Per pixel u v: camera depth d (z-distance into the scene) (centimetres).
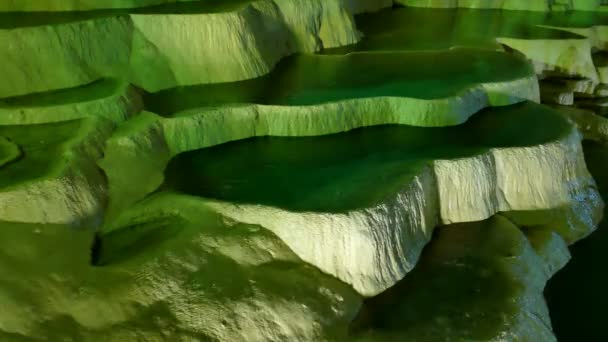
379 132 1043
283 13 1341
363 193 789
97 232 784
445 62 1286
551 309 818
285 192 820
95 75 1067
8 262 696
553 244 898
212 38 1147
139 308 661
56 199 761
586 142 1322
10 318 640
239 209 771
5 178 771
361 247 727
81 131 895
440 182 892
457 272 790
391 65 1268
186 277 698
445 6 1927
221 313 661
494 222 911
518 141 979
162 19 1126
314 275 726
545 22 1686
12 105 945
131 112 991
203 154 976
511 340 682
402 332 681
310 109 1019
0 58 988
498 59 1307
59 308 656
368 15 1811
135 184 873
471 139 995
